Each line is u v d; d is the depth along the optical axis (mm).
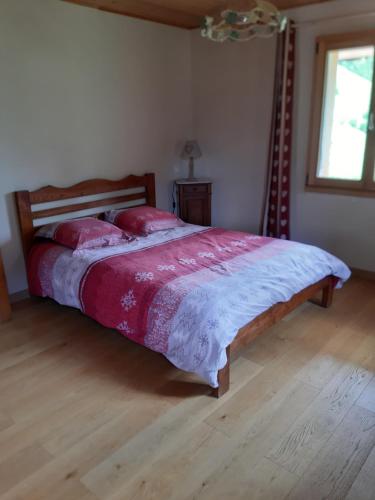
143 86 4016
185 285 2344
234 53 4066
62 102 3381
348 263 3811
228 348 2121
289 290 2531
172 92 4328
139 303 2379
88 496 1591
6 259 3270
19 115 3129
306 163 3822
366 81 3385
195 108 4562
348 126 3582
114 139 3869
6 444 1859
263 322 2402
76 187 3580
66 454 1797
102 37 3557
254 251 2982
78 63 3428
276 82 3727
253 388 2217
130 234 3461
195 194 4379
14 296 3377
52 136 3371
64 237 3135
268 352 2559
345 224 3732
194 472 1688
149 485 1632
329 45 3426
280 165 3857
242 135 4238
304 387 2221
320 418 1987
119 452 1800
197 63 4391
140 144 4129
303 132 3771
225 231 3596
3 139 3070
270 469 1695
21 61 3062
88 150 3668
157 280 2441
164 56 4145
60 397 2180
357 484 1621
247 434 1888
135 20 3789
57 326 2955
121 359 2531
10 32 2963
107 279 2613
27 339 2773
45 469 1721
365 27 3236
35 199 3303
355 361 2459
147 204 4273
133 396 2176
